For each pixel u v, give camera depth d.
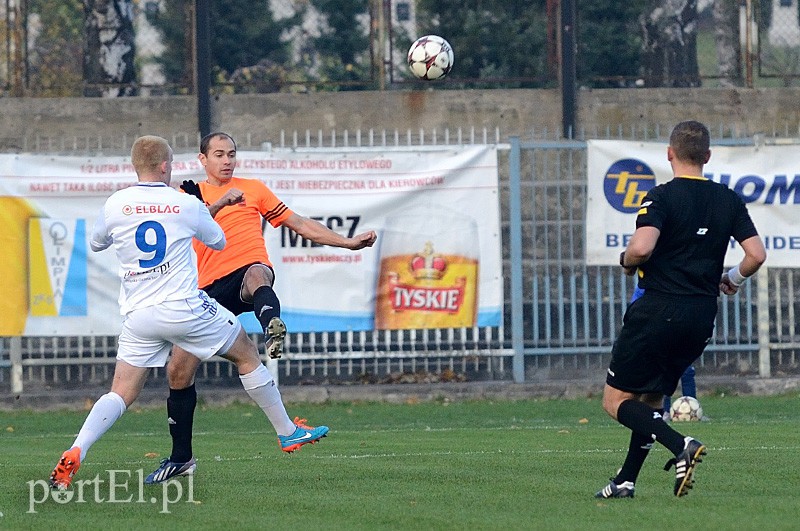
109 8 52.06
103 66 52.12
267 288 25.83
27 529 19.12
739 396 47.62
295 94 51.94
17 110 51.56
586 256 47.19
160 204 22.64
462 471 26.09
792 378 48.16
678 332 20.62
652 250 20.30
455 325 47.12
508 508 20.69
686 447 19.84
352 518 19.83
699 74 53.28
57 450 33.09
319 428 25.06
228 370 48.09
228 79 52.84
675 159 21.25
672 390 21.56
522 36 53.59
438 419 41.91
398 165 46.81
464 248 47.00
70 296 46.25
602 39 53.09
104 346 47.06
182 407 24.62
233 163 27.02
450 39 53.62
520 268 47.94
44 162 46.09
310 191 46.53
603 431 36.44
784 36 53.34
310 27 53.12
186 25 51.91
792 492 22.47
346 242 27.17
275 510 20.89
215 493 23.09
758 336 48.34
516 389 47.47
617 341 21.27
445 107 52.09
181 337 22.97
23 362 46.97
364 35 53.09
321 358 47.06
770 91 53.19
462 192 46.91
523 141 50.25
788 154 47.25
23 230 46.00
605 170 47.09
